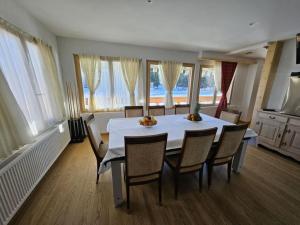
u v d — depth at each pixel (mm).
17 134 1459
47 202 1640
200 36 2875
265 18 2027
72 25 2408
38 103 1996
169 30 2584
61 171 2205
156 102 4250
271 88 3250
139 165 1423
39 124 2000
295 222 1456
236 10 1831
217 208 1605
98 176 1919
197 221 1452
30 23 2008
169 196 1763
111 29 2578
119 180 1548
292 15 1912
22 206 1580
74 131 3156
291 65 2902
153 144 1352
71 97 3264
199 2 1670
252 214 1538
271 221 1462
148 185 1948
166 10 1875
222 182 2033
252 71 4945
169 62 3977
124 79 3650
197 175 2193
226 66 4648
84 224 1404
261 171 2293
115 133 1868
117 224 1409
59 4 1760
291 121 2621
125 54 3584
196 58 4348
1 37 1466
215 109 5090
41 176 1841
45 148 1965
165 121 2443
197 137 1503
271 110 3088
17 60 1689
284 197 1771
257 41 3109
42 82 2229
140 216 1495
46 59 2328
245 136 2049
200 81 4629
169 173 2219
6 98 1365
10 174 1325
